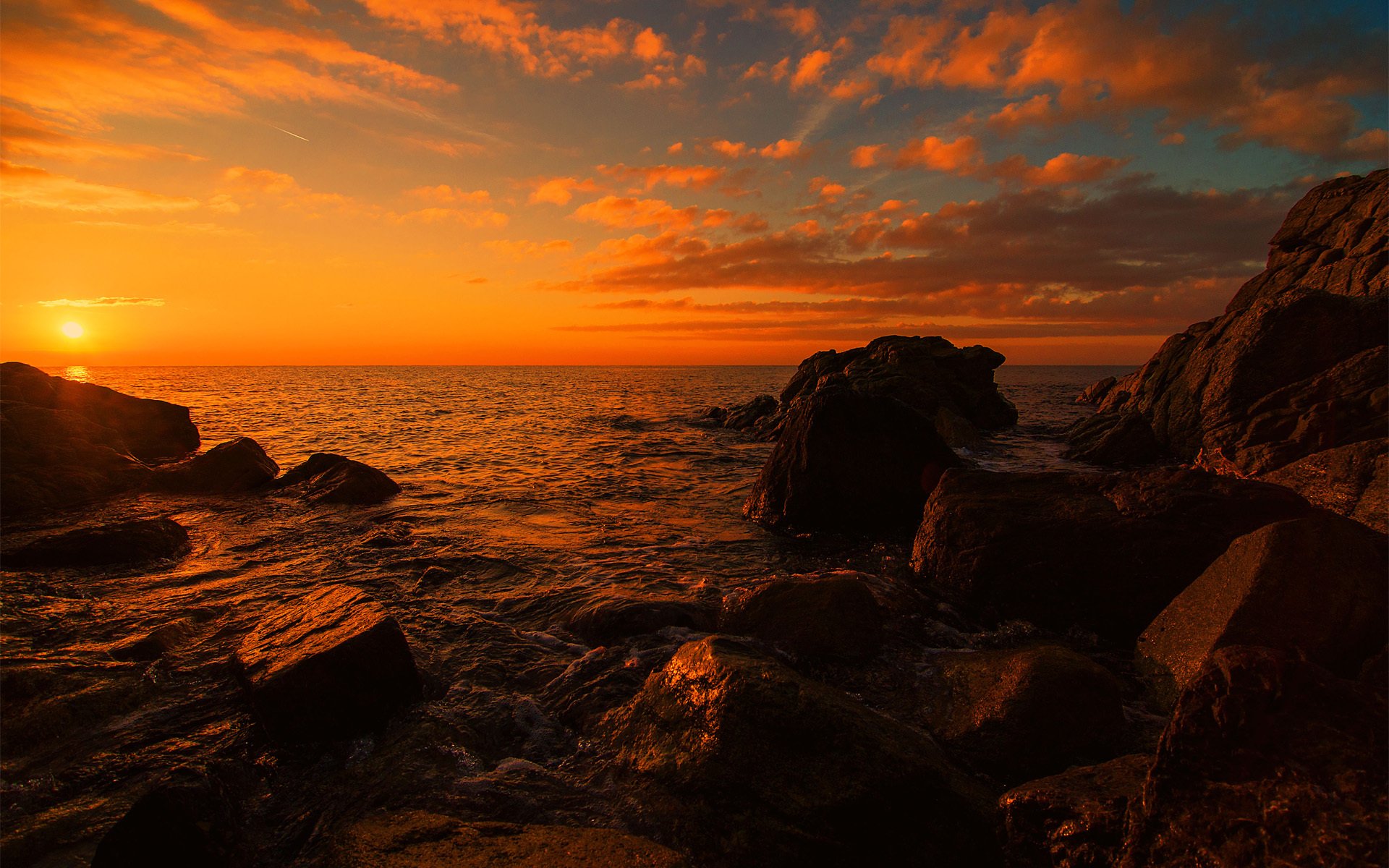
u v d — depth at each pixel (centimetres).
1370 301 1630
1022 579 858
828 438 1355
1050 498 938
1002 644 780
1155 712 600
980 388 3769
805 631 720
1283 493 809
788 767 444
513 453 2541
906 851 408
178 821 393
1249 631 567
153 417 2073
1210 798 300
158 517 1180
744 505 1571
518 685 662
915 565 1034
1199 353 2339
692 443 3022
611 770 502
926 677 659
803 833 412
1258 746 296
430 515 1427
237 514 1380
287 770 510
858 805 416
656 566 1082
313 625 645
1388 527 864
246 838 430
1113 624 798
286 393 6788
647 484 1916
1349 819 263
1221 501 823
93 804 452
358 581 975
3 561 953
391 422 3716
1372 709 299
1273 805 281
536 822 450
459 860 380
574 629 798
